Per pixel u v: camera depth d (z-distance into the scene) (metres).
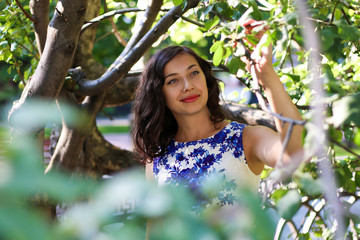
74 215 0.19
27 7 2.56
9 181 0.16
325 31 0.99
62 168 2.14
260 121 2.38
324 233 1.44
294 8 1.23
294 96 1.60
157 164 1.70
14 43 2.30
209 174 1.56
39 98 1.54
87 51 2.66
